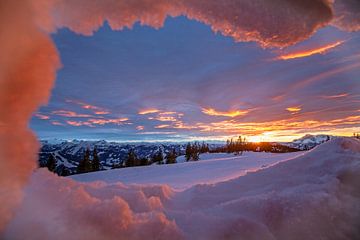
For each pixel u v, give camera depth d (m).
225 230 1.31
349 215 1.51
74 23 1.12
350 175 1.98
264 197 1.65
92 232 1.05
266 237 1.30
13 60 0.90
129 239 1.11
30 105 0.94
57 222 1.05
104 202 1.26
